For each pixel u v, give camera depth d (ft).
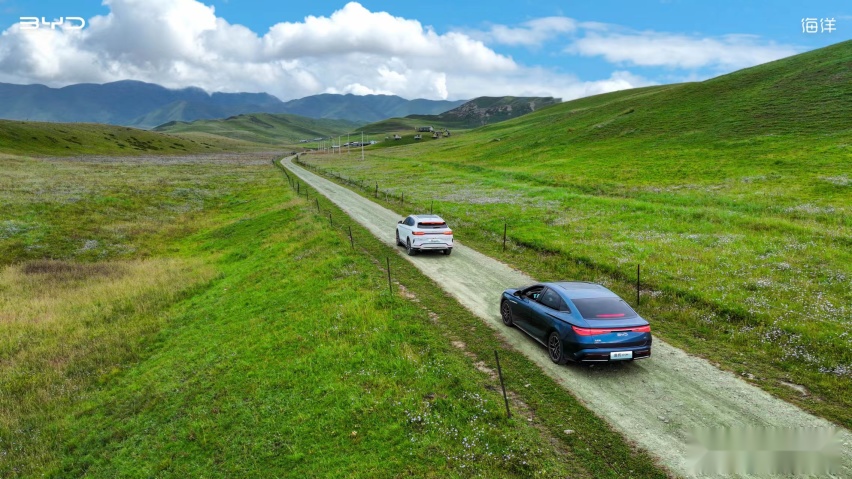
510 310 48.52
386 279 66.95
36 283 94.22
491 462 28.14
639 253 71.31
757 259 63.98
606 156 217.56
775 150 168.55
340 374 40.40
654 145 219.41
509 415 32.19
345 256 79.51
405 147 609.01
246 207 178.09
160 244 133.18
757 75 288.51
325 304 57.93
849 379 34.83
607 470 26.91
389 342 44.65
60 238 129.08
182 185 236.43
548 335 41.27
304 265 78.95
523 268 72.79
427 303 56.75
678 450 28.19
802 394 33.83
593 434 30.19
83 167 315.17
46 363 58.90
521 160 254.06
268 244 105.40
